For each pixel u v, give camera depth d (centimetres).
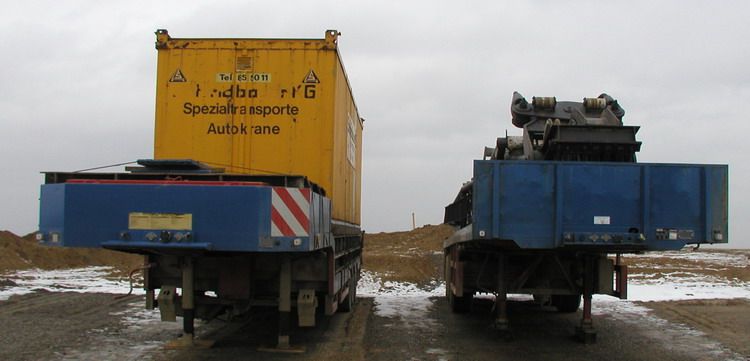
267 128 835
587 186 730
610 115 904
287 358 762
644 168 730
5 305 1222
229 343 855
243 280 771
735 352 850
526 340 921
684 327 1059
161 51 845
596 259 875
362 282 1952
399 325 1053
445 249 1446
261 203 641
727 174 734
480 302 1406
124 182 646
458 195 1170
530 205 732
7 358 758
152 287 795
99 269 2316
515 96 1018
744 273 2208
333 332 968
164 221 641
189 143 836
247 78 840
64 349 812
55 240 646
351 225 1161
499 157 1077
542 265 900
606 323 1102
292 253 761
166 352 788
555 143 807
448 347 860
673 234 725
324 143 833
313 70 838
